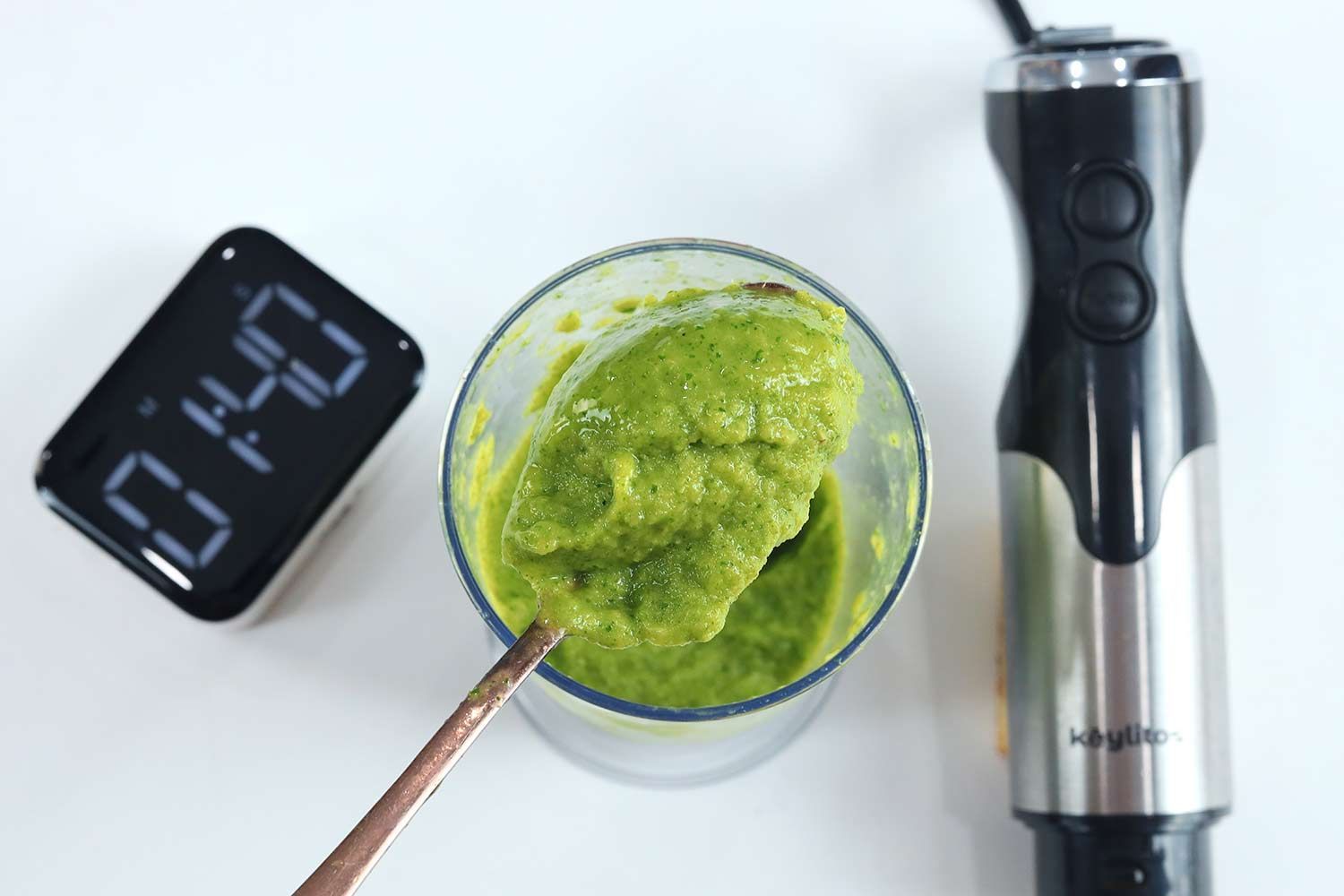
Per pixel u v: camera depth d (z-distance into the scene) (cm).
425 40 60
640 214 60
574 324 53
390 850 59
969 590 60
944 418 60
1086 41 56
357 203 60
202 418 57
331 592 59
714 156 60
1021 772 56
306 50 60
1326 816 60
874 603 52
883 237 60
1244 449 61
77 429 56
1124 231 55
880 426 53
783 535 48
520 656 47
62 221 60
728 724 58
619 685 55
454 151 60
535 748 59
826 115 60
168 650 59
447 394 60
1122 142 55
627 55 60
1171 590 55
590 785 59
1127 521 55
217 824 58
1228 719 56
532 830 59
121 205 60
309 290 57
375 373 57
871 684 60
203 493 56
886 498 53
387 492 59
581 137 60
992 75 57
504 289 60
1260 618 60
